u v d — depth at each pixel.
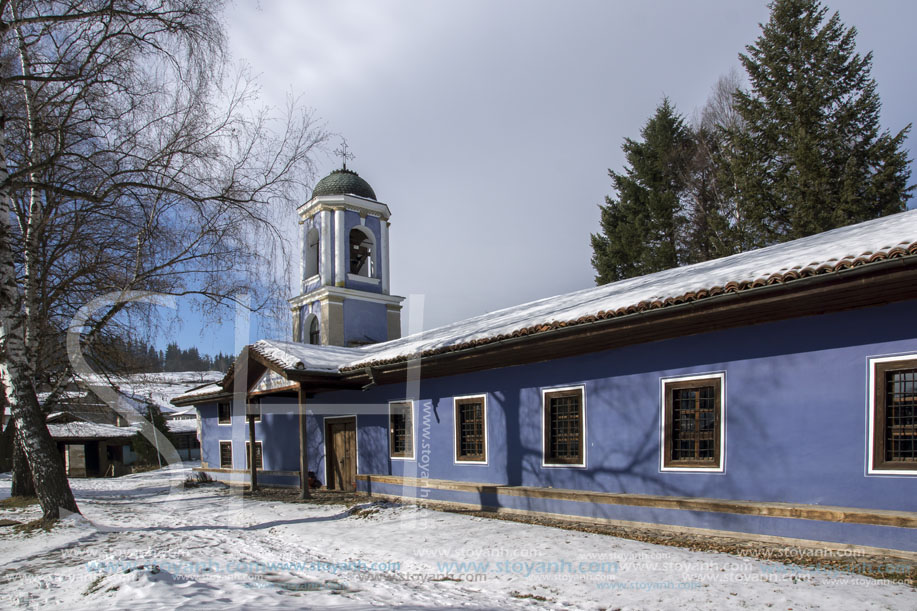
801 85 25.61
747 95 27.66
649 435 9.52
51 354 14.61
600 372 10.32
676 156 33.75
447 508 12.48
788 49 26.80
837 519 7.19
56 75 12.09
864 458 7.30
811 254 7.86
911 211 10.36
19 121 12.41
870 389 7.32
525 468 11.45
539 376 11.36
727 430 8.60
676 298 8.29
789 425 7.99
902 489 6.96
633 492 9.65
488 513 11.56
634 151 34.75
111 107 12.47
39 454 11.41
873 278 6.70
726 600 5.83
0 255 11.11
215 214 13.40
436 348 12.05
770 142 26.55
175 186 12.91
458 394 13.02
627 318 8.92
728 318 8.47
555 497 10.49
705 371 8.92
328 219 25.22
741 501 8.27
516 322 11.88
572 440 10.79
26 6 11.42
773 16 27.20
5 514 13.32
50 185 11.26
